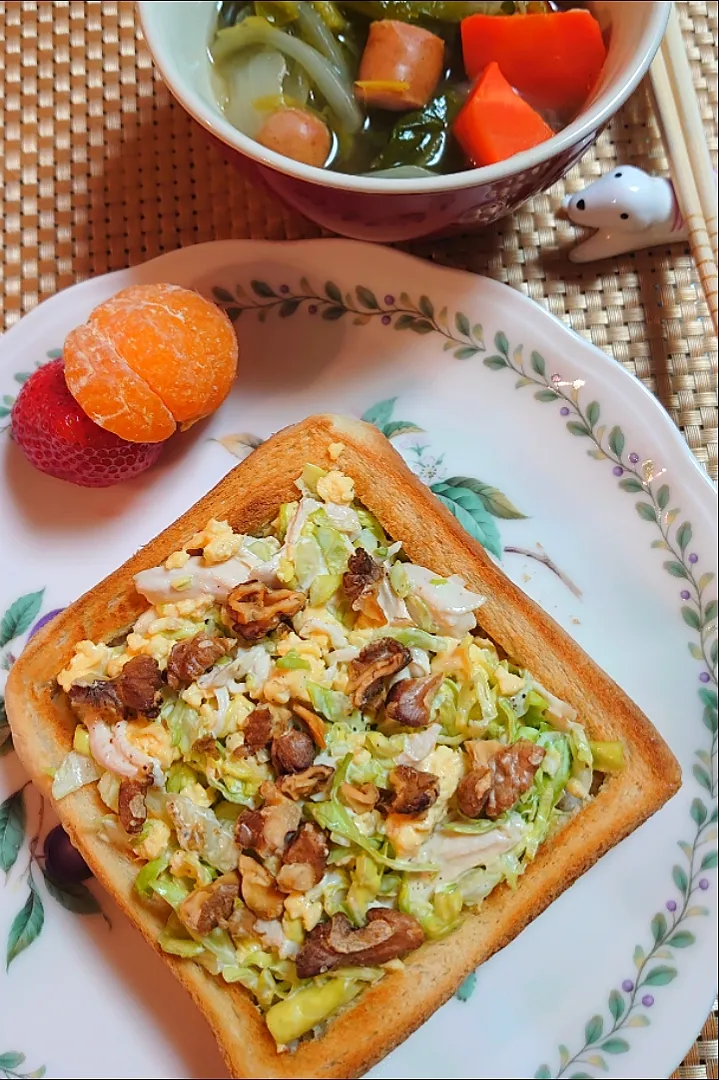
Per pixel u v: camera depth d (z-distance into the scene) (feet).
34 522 1.40
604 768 1.28
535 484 1.41
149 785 1.23
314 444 1.35
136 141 1.49
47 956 1.32
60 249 1.48
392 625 1.25
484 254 1.47
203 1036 1.31
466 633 1.27
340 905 1.19
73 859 1.33
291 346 1.43
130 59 1.51
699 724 1.36
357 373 1.43
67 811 1.28
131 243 1.48
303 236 1.47
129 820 1.22
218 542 1.28
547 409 1.41
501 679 1.24
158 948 1.25
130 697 1.23
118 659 1.27
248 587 1.25
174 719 1.24
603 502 1.40
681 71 1.44
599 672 1.31
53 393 1.34
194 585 1.27
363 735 1.22
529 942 1.33
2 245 1.48
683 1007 1.31
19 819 1.34
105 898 1.33
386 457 1.36
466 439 1.42
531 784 1.21
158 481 1.42
